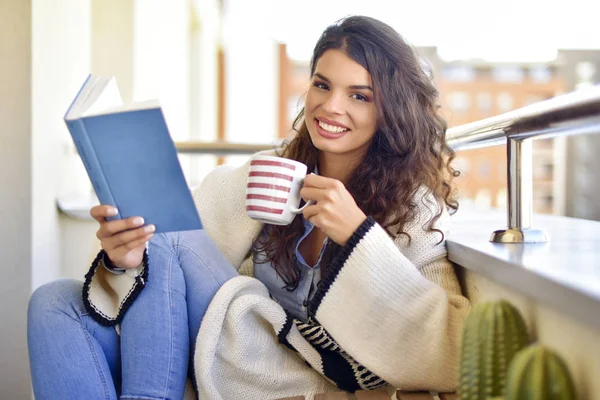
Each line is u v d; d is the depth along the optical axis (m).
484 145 1.48
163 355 1.28
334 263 1.23
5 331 1.94
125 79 3.43
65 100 2.54
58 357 1.24
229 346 1.33
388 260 1.21
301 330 1.34
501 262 1.08
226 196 1.54
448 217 1.50
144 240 1.18
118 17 3.43
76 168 2.93
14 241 1.94
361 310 1.23
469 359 0.87
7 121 1.93
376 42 1.38
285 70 10.22
